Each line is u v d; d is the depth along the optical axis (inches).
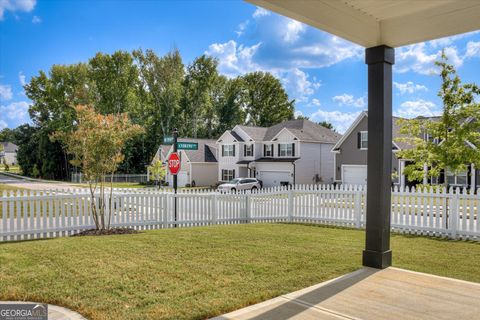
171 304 152.5
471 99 393.1
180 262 217.3
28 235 335.9
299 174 1272.1
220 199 456.1
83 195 363.9
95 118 341.1
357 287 176.7
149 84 1939.0
